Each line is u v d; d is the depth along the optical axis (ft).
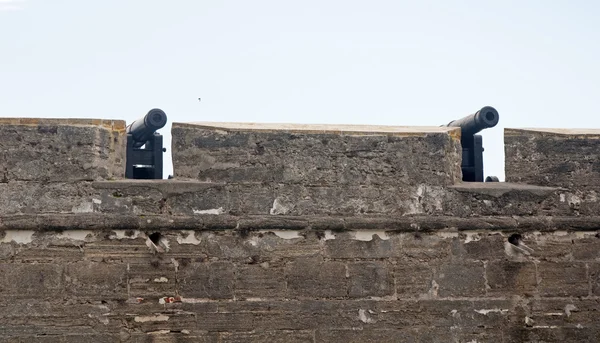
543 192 82.38
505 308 80.53
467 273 80.33
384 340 78.59
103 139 77.51
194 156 78.69
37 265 75.36
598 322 81.82
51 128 76.69
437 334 79.30
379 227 79.25
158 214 76.84
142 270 76.23
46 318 75.05
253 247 77.66
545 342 80.89
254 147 78.64
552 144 83.56
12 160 76.23
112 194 76.59
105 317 75.56
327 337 77.82
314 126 81.82
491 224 80.94
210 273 76.95
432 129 83.20
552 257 81.87
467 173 92.58
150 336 75.87
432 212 80.48
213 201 77.71
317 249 78.38
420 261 79.71
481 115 88.07
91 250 75.92
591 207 83.30
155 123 84.53
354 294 78.48
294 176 78.89
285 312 77.51
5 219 75.41
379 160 80.23
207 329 76.54
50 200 76.18
